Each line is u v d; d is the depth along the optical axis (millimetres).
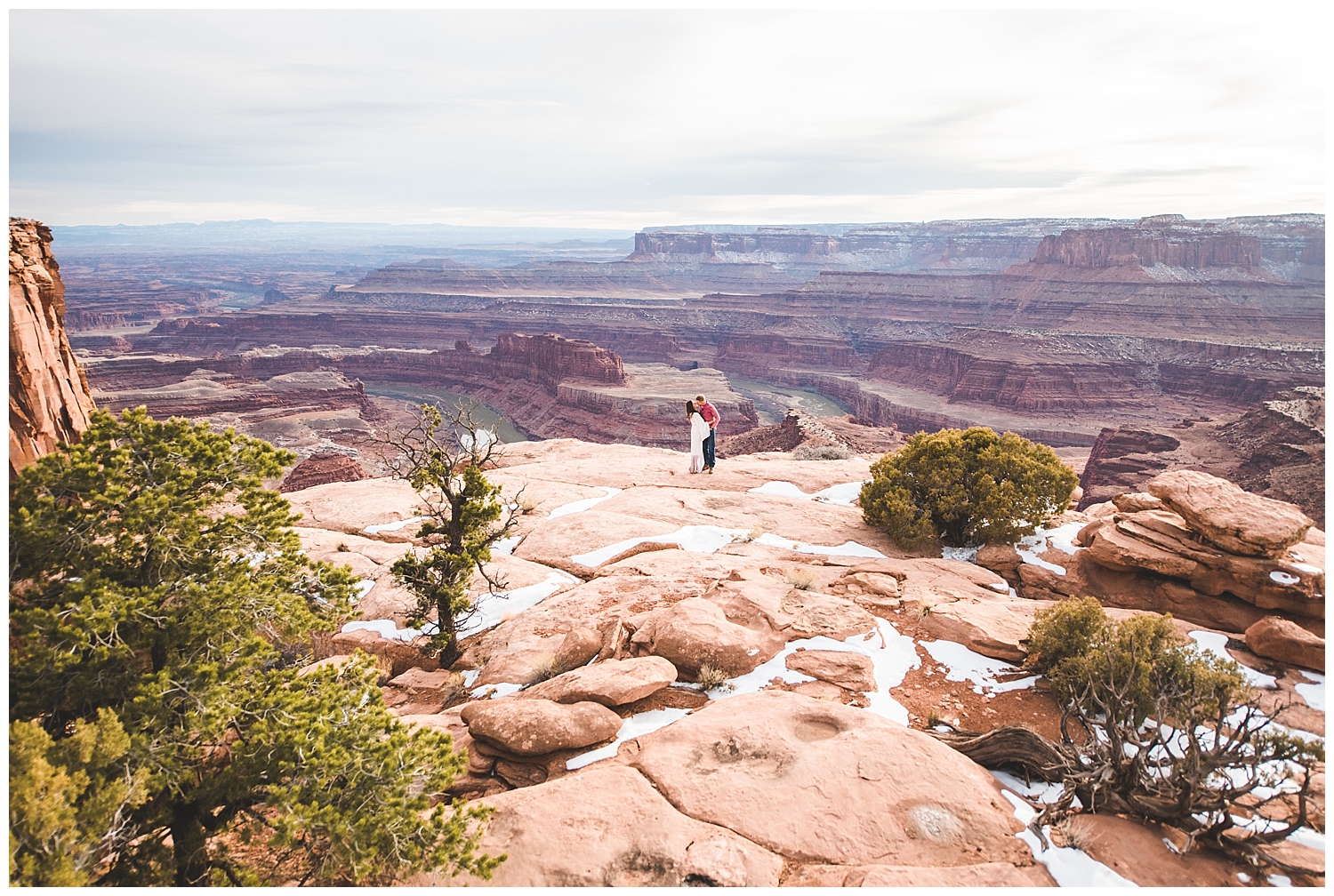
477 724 9188
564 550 17594
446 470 13555
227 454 8922
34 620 6957
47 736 5844
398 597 15328
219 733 7430
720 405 190500
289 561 9320
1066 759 7910
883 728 8625
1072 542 15922
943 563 15336
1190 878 6383
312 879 6648
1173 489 13406
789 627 11797
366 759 7254
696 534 18031
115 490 7750
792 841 6914
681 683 10586
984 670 10828
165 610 7816
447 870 6715
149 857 6805
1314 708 9250
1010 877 6398
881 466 18516
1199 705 8320
